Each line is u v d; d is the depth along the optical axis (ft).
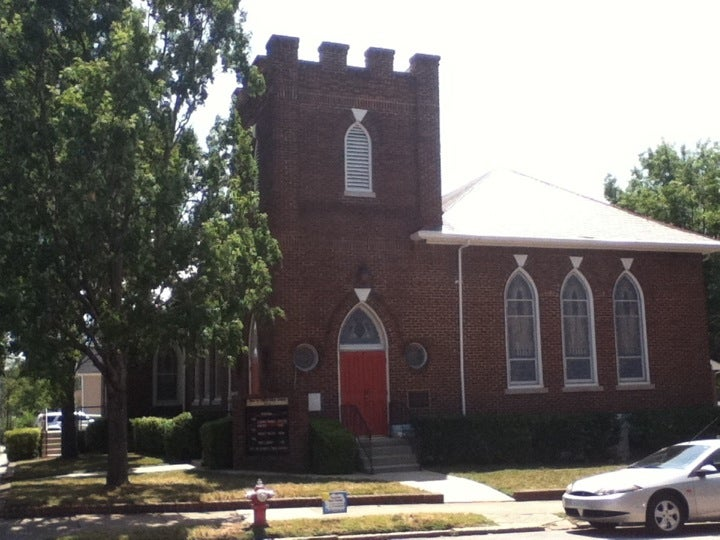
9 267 51.88
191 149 57.88
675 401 88.02
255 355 80.33
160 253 53.78
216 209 57.77
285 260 74.74
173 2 59.11
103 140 50.70
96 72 52.06
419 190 80.53
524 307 84.02
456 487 60.80
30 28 53.93
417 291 79.30
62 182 51.42
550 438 77.77
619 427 80.28
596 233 87.45
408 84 81.82
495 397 80.59
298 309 74.79
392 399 76.95
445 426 74.08
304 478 63.77
